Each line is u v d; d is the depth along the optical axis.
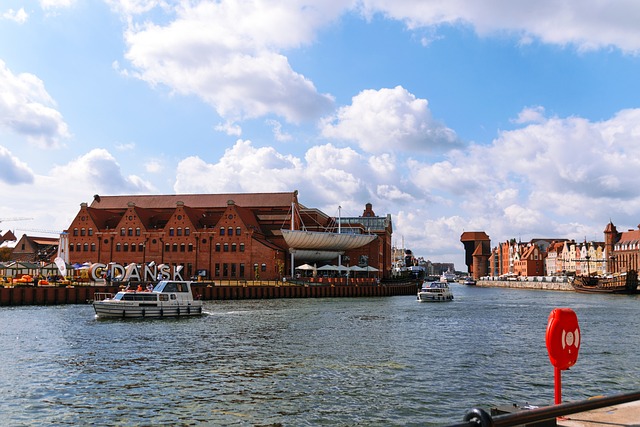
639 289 146.75
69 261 130.00
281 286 102.38
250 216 134.38
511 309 80.62
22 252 155.38
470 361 32.56
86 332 44.91
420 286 150.75
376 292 119.06
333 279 116.31
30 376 27.58
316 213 147.75
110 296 75.31
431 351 36.28
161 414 21.17
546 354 35.41
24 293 71.94
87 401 22.97
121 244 128.38
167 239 126.12
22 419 20.53
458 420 20.50
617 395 7.75
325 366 30.48
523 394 24.66
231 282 114.81
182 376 27.67
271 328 48.91
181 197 147.25
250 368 29.77
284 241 133.88
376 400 23.27
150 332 45.25
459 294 153.75
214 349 36.22
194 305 60.31
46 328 47.34
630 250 189.25
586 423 8.91
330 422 20.23
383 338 42.75
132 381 26.52
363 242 131.38
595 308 83.94
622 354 35.75
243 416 20.92
